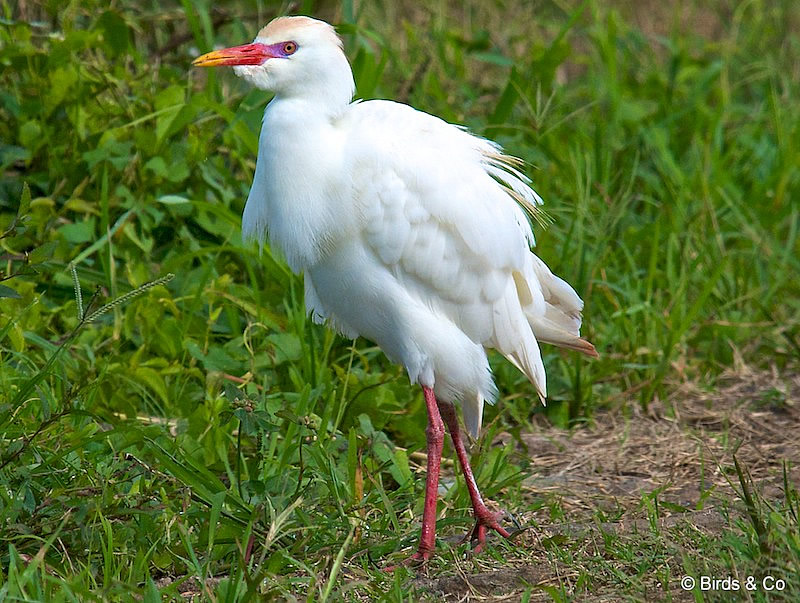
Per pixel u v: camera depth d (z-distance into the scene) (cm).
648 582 721
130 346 1049
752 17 2019
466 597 724
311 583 682
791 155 1473
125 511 743
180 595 707
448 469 988
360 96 1209
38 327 1000
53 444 821
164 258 1136
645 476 972
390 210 812
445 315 853
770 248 1336
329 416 925
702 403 1114
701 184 1391
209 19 1295
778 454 994
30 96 1180
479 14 1758
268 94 1212
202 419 915
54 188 1145
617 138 1480
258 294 1048
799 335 1226
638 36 1764
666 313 1207
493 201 835
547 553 777
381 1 1750
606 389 1115
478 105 1493
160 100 1148
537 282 885
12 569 655
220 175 1177
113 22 1165
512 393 1092
